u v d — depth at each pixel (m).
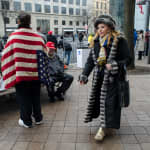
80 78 2.87
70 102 4.35
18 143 2.77
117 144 2.69
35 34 2.91
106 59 2.56
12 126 3.28
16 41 2.71
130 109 3.90
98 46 2.66
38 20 62.56
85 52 8.41
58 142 2.77
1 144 2.75
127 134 2.96
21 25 2.85
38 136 2.94
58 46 9.39
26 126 3.18
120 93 2.54
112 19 2.57
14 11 48.06
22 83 2.88
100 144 2.70
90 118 2.89
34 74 2.85
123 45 2.53
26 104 3.02
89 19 67.56
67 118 3.54
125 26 7.48
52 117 3.59
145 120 3.41
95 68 2.77
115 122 2.64
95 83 2.74
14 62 2.75
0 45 8.52
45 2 62.84
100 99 2.66
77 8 69.88
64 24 68.31
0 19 44.88
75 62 10.28
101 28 2.55
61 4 66.44
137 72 7.33
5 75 2.77
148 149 2.58
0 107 4.19
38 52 2.85
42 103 4.33
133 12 7.29
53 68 4.25
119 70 2.51
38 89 3.12
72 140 2.81
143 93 4.91
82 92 5.05
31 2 59.56
